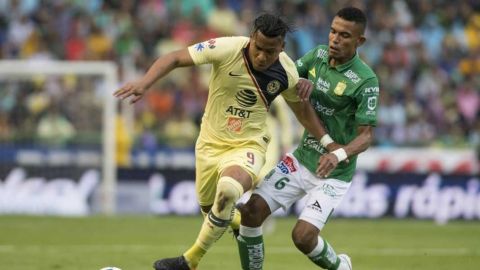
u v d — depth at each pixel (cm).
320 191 2603
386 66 7256
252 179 2438
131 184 5528
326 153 2617
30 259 3438
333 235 4591
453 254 3809
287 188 2638
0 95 5556
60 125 5525
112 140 5447
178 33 7050
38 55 6862
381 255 3762
